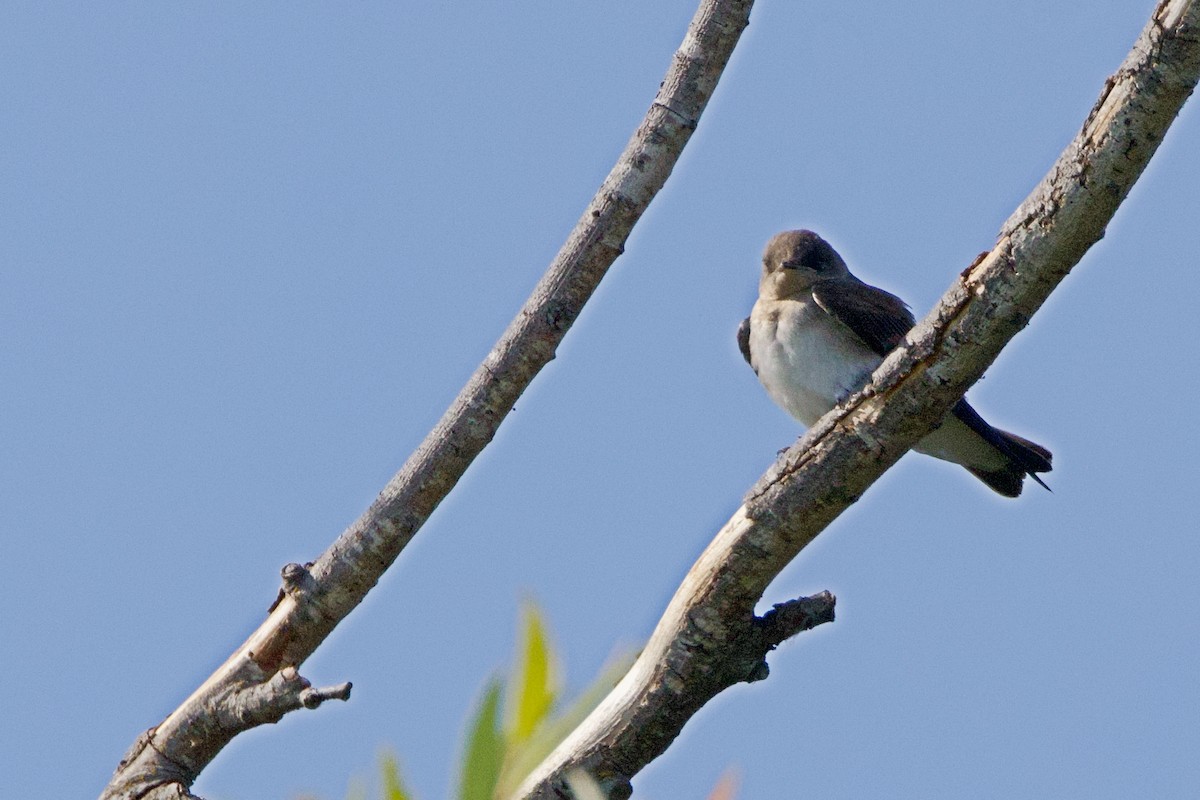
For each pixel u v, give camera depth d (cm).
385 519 1045
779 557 1073
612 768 1077
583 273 1041
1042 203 941
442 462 1042
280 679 1023
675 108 1038
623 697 1083
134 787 1047
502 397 1042
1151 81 875
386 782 474
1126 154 900
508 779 469
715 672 1091
